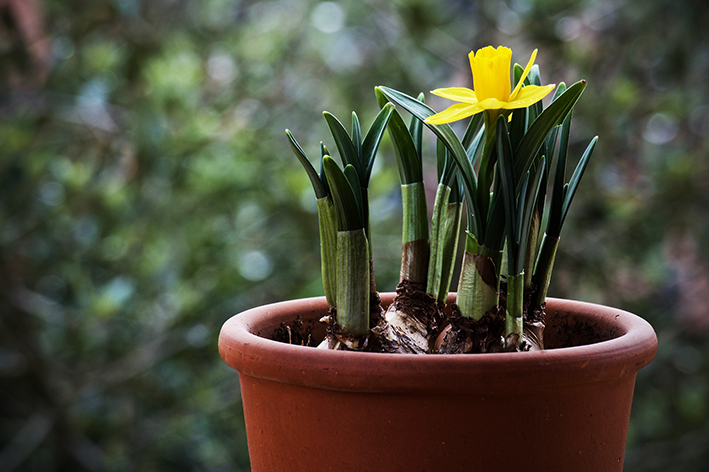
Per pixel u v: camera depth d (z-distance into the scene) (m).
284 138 2.85
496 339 0.75
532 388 0.70
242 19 3.22
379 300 0.77
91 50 2.38
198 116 2.24
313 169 0.76
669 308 2.83
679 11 2.44
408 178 0.79
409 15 2.44
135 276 2.35
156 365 2.51
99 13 2.26
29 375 2.42
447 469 0.71
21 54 2.15
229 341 0.75
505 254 0.79
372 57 3.37
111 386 2.44
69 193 2.23
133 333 2.43
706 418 2.87
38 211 2.34
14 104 2.33
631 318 0.80
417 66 2.91
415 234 0.79
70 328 2.32
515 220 0.74
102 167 2.38
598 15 2.58
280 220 2.43
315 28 3.59
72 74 2.36
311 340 0.86
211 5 3.07
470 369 0.70
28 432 2.68
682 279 2.95
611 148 2.50
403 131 0.78
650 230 2.59
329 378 0.71
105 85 2.38
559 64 2.52
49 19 2.32
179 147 2.14
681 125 2.81
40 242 2.37
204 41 2.83
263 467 0.75
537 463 0.71
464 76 2.63
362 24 3.61
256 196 2.30
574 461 0.72
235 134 2.41
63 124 2.43
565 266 2.52
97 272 2.56
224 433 2.94
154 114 2.14
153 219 2.29
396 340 0.76
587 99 2.42
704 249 2.77
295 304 0.85
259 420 0.75
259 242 2.46
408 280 0.79
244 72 2.71
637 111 2.53
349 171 0.75
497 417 0.71
